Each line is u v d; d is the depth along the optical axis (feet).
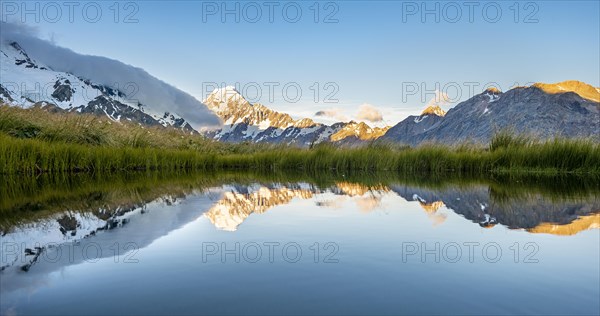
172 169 50.88
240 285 6.53
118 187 24.45
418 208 15.78
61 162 36.09
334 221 12.67
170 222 12.32
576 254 8.63
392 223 12.35
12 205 16.44
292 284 6.63
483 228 11.58
